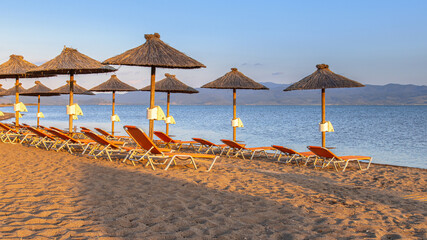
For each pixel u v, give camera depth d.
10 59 11.66
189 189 4.82
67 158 7.52
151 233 3.05
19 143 10.45
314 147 7.64
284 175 6.49
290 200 4.46
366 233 3.25
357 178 6.57
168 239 2.95
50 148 9.52
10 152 8.24
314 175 6.79
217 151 11.12
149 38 8.12
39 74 11.03
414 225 3.55
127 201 4.10
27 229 3.01
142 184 5.06
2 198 4.09
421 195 5.18
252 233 3.16
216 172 6.35
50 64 8.77
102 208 3.79
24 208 3.69
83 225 3.21
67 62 8.76
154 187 4.88
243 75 11.03
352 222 3.56
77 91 15.44
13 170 5.98
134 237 2.95
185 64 7.48
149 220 3.43
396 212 4.06
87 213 3.60
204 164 7.51
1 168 6.14
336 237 3.11
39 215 3.45
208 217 3.58
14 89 17.70
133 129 6.52
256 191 4.94
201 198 4.37
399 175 6.94
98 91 14.68
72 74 9.72
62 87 15.88
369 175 6.92
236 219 3.57
